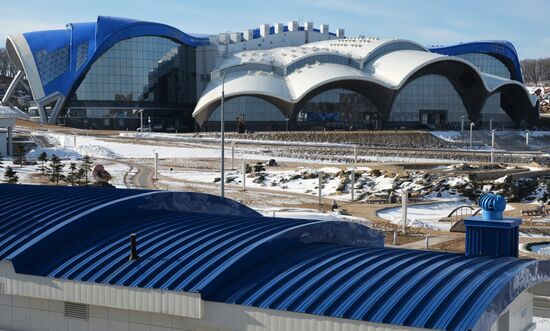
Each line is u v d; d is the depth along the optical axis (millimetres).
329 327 17125
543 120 182125
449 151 119812
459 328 15836
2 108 179750
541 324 27172
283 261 20719
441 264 19891
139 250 21750
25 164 96312
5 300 22062
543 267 20922
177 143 125250
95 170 74000
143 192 28984
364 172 86188
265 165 99625
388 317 16625
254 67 160125
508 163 105875
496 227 22312
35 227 23797
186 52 173375
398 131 146625
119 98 165250
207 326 19031
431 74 165375
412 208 68250
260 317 18031
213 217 25906
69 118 163375
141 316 20031
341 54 163625
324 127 156500
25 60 163500
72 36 163375
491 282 17953
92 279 20234
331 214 61656
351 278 18844
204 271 19656
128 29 163125
